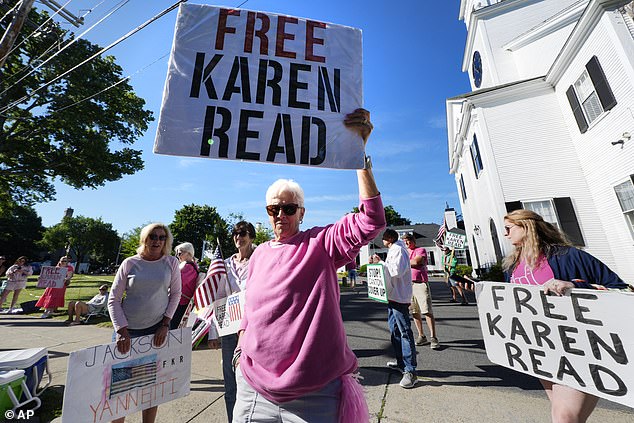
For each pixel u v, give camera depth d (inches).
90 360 72.7
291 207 60.1
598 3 267.7
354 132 65.7
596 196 309.0
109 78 581.9
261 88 66.1
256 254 63.4
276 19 71.9
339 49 73.0
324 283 51.3
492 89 375.2
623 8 261.4
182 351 89.2
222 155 60.7
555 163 336.8
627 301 58.8
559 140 338.6
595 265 64.7
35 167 540.4
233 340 87.7
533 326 70.9
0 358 104.3
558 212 321.4
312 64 70.2
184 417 93.7
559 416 63.6
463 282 309.6
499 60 442.6
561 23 378.3
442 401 100.3
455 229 875.4
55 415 96.8
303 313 48.8
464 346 163.6
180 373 87.7
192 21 67.8
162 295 86.7
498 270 339.3
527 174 347.9
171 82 62.9
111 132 608.7
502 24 451.2
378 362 143.8
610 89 271.9
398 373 128.0
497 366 132.7
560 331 66.6
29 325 243.6
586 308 63.4
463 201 600.7
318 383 45.4
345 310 301.6
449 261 334.6
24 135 522.9
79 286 649.0
